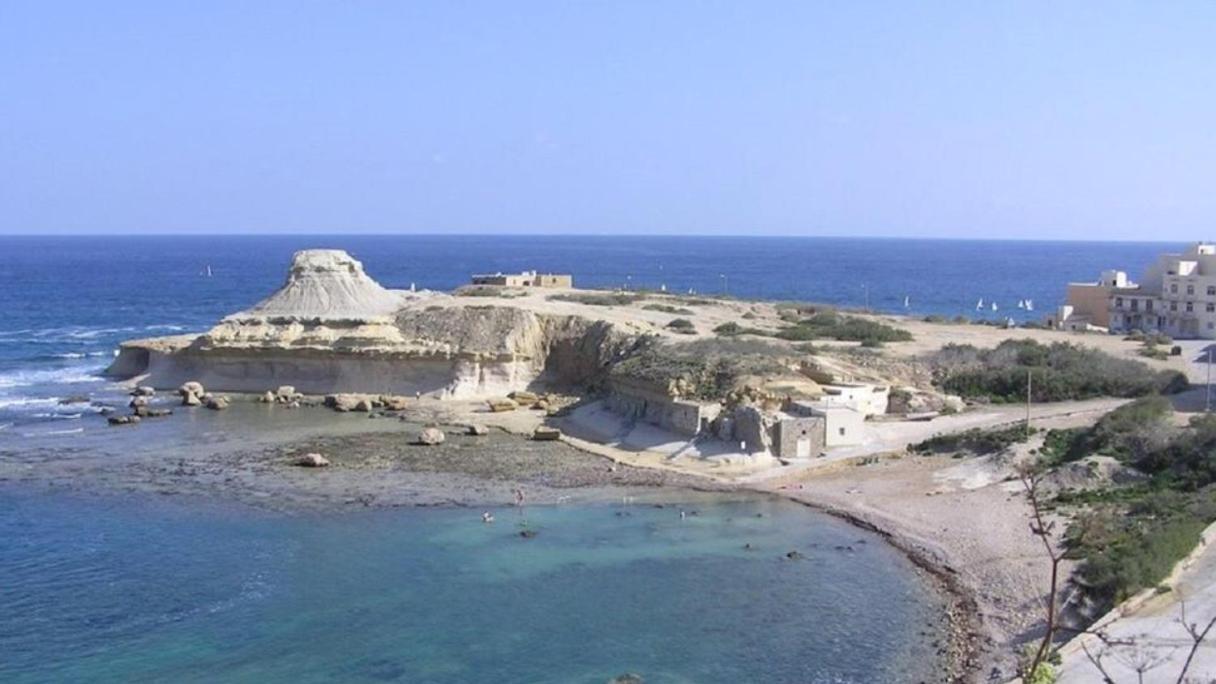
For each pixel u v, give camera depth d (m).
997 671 39.56
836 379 84.62
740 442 75.06
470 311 112.00
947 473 67.06
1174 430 63.44
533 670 40.94
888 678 39.84
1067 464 62.88
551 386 105.75
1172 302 118.31
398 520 60.88
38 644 43.22
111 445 81.38
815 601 47.91
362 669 41.06
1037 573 48.69
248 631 44.62
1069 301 130.50
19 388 108.25
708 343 92.00
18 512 62.25
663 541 56.88
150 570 52.03
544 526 59.72
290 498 65.69
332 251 122.12
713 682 39.72
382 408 98.75
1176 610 40.56
